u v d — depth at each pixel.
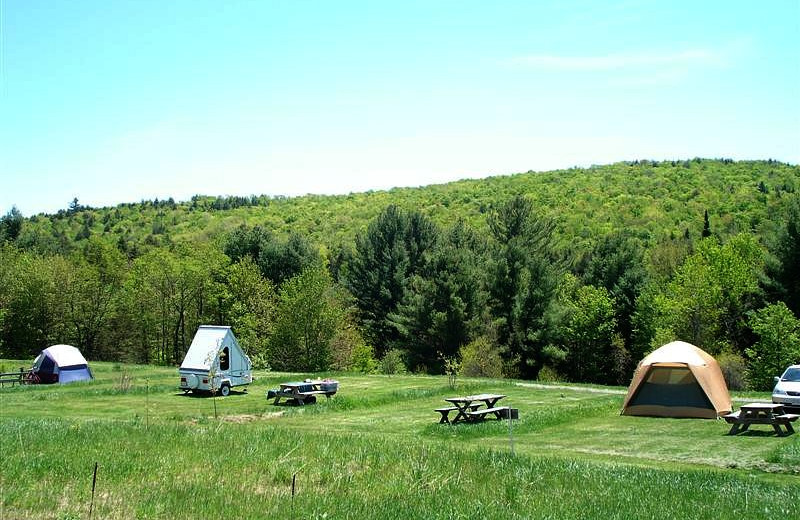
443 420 23.14
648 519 9.76
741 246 58.12
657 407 23.88
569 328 58.59
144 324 67.94
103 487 10.08
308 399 29.44
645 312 56.81
